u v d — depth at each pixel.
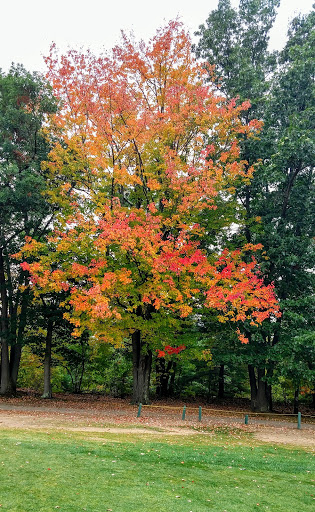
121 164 19.14
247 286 17.55
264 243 23.58
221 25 26.22
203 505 7.02
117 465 9.07
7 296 26.66
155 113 18.45
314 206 22.31
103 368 31.67
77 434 12.80
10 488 6.90
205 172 16.91
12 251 23.89
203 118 18.36
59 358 30.16
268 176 21.06
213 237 23.34
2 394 25.28
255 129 20.86
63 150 20.09
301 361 21.92
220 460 10.63
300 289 23.95
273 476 9.48
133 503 6.75
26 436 11.57
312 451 13.02
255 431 16.92
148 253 16.44
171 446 11.91
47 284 18.59
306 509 7.30
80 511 6.17
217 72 25.88
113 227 15.31
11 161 20.95
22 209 20.97
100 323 18.30
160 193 19.58
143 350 22.12
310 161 21.28
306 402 32.03
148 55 18.83
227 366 30.69
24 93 21.95
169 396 31.36
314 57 22.69
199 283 18.84
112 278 16.36
